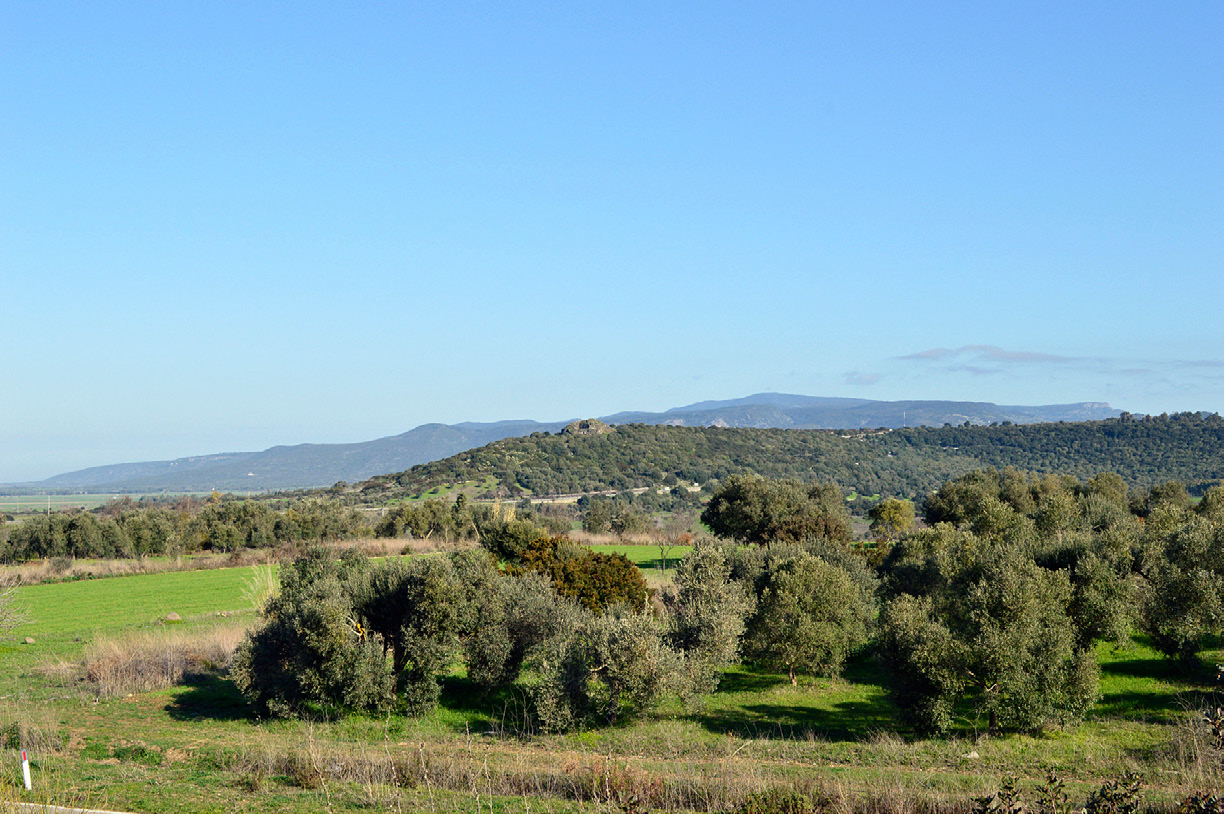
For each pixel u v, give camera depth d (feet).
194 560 249.14
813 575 105.81
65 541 274.98
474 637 94.07
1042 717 75.31
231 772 64.95
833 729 83.66
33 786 56.49
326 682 85.15
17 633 139.74
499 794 60.18
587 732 83.20
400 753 73.20
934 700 78.13
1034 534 143.02
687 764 69.15
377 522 349.41
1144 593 99.09
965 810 52.65
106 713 88.07
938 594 103.65
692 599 114.11
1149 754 68.28
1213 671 95.35
